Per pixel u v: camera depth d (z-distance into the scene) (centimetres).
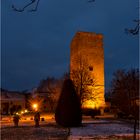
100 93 5706
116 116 4844
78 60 5859
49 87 7175
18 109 7269
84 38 5959
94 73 5856
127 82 2244
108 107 5712
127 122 3603
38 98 7419
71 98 3055
